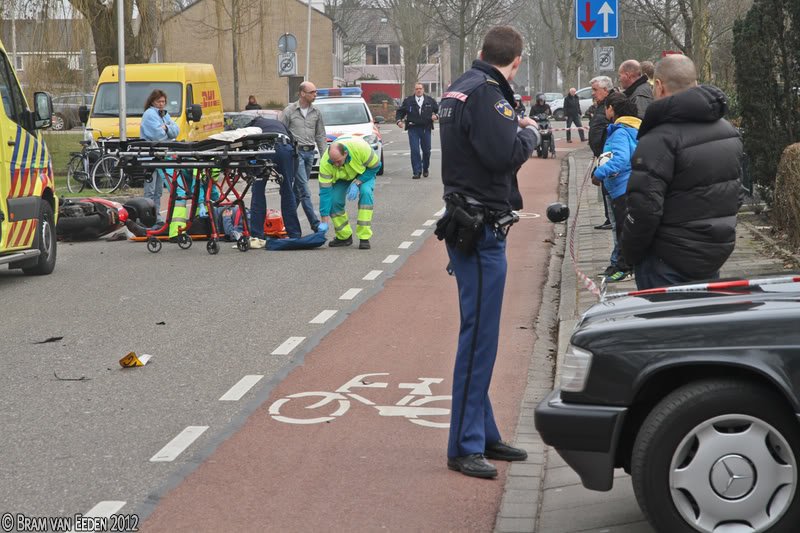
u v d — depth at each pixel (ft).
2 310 46.14
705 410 18.81
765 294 20.27
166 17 121.39
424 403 31.32
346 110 116.57
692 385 19.08
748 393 18.75
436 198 92.53
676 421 18.90
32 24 106.22
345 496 23.76
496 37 24.44
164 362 36.29
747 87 59.57
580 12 68.23
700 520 18.97
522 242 64.95
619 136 44.01
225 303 46.62
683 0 85.92
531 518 22.38
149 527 21.93
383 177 113.50
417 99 111.34
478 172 24.59
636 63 50.26
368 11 416.87
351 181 63.36
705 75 84.84
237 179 62.03
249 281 52.31
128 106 106.22
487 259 24.86
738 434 18.83
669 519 19.07
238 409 30.63
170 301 47.34
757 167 60.39
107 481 24.71
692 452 19.07
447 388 32.94
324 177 63.21
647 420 19.24
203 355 37.22
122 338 40.04
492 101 24.12
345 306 45.70
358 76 486.79
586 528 21.66
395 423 29.37
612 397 19.56
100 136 101.40
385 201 90.48
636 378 19.35
